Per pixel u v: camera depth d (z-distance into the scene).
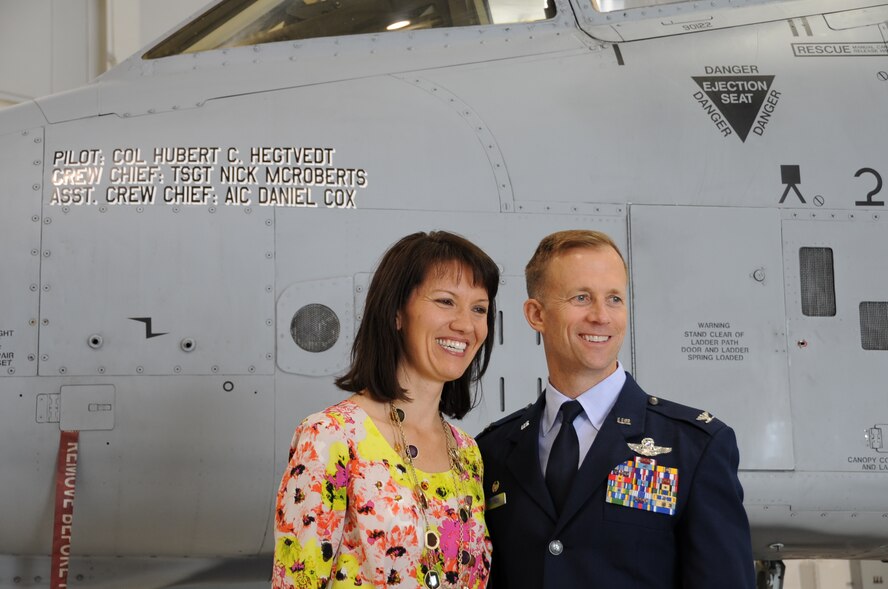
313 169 3.35
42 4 8.95
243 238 3.25
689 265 3.50
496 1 3.88
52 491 3.06
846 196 3.67
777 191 3.62
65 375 3.10
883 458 3.47
